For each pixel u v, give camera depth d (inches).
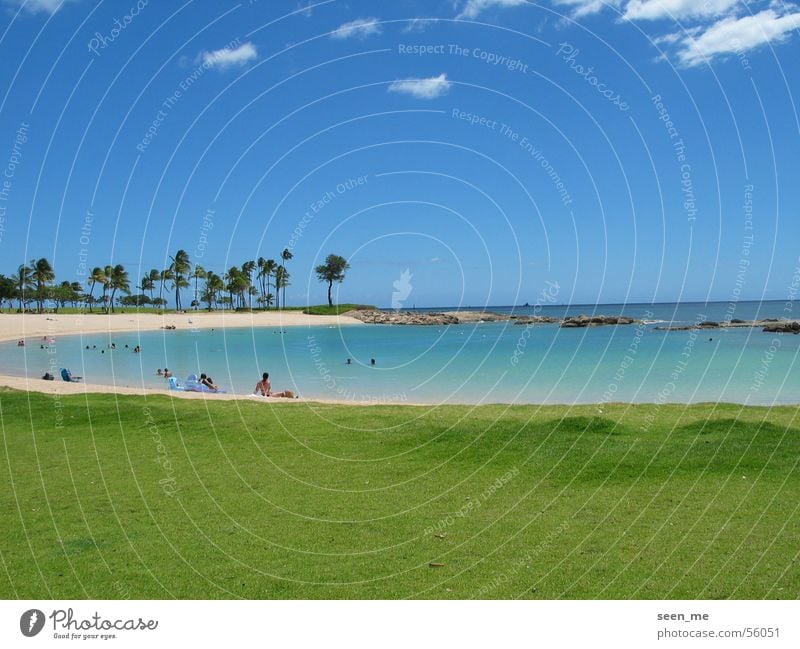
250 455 461.7
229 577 262.8
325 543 296.0
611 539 293.0
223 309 4274.1
